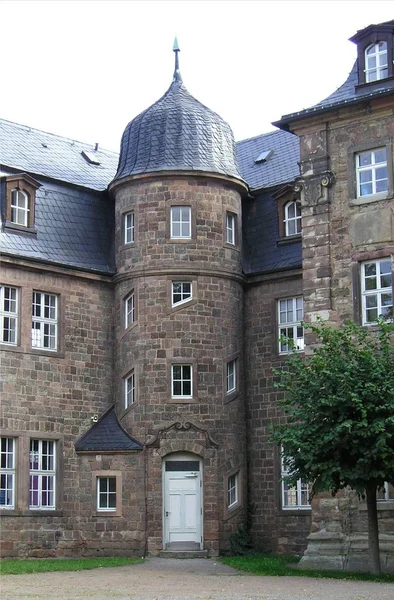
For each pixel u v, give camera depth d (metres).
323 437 28.61
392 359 29.14
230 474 38.72
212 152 40.12
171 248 39.03
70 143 45.19
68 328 38.81
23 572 30.38
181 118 40.44
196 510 37.97
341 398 28.27
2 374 36.69
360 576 29.23
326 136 35.19
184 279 39.03
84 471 38.25
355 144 34.56
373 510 29.50
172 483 38.12
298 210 40.59
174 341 38.62
